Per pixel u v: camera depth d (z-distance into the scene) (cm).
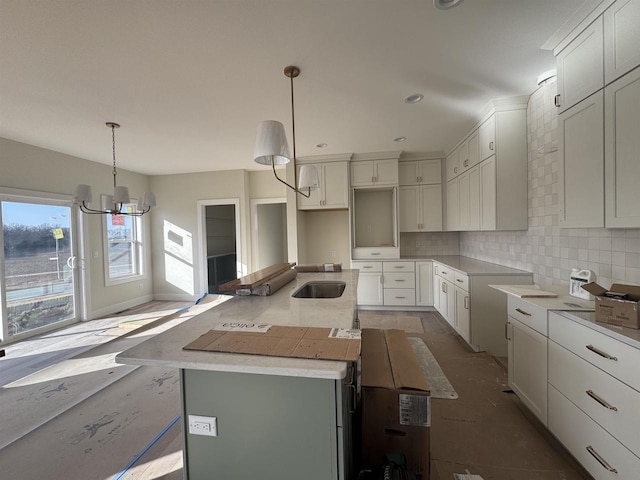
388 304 452
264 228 629
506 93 268
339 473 103
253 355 102
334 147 419
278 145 170
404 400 135
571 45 183
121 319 443
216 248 698
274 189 554
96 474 158
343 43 189
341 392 102
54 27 165
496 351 297
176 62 204
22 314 368
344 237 518
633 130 143
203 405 111
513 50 201
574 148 181
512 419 200
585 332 141
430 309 453
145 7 153
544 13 166
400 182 469
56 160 407
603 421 130
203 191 557
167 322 420
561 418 158
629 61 145
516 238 312
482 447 175
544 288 214
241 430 109
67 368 283
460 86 252
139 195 551
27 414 211
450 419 201
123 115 290
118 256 509
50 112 281
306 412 105
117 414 210
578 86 177
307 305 172
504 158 288
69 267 424
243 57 200
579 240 221
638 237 171
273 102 269
